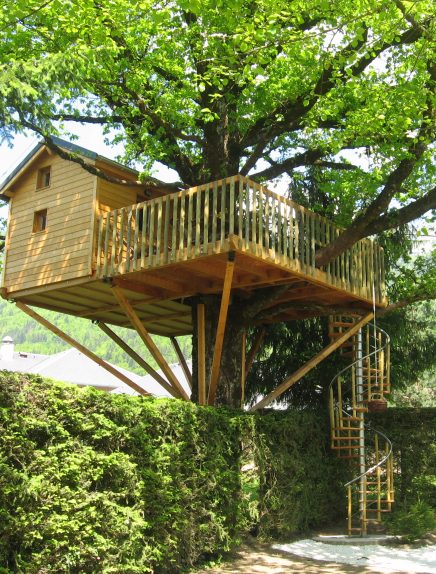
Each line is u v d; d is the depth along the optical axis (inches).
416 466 564.7
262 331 629.6
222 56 477.1
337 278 496.4
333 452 553.9
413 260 731.4
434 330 752.3
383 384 536.7
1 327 4832.7
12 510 255.0
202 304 518.9
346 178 566.6
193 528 366.0
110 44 439.5
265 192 429.1
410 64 509.4
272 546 439.2
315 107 550.0
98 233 501.0
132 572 308.7
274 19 406.9
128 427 324.2
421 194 580.7
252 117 564.4
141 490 327.3
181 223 422.6
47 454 275.3
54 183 552.7
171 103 502.3
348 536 473.4
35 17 467.2
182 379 1409.9
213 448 392.5
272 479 461.4
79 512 283.7
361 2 419.8
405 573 367.2
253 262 432.5
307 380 699.4
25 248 559.5
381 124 486.0
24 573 254.4
